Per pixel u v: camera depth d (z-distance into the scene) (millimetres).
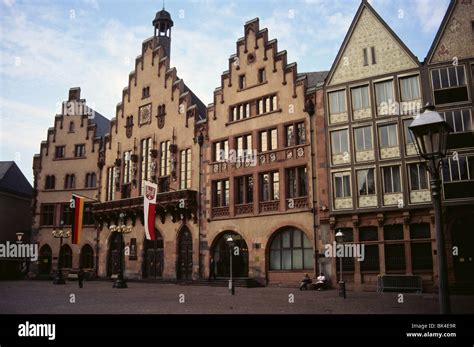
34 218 50000
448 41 29172
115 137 47875
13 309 17203
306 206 32094
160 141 43281
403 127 29516
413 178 28719
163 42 48344
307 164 32500
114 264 45188
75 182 49531
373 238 29531
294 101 34000
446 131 9125
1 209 50000
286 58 35094
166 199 39625
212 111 39312
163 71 44406
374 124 30422
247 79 37281
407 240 28078
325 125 32188
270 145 35094
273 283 33000
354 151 30828
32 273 48719
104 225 46625
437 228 8711
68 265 47938
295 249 32594
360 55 31781
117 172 46312
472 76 28219
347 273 29719
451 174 27422
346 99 31719
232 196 36469
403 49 30297
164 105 43562
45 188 50375
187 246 39250
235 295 24516
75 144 50375
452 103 28234
